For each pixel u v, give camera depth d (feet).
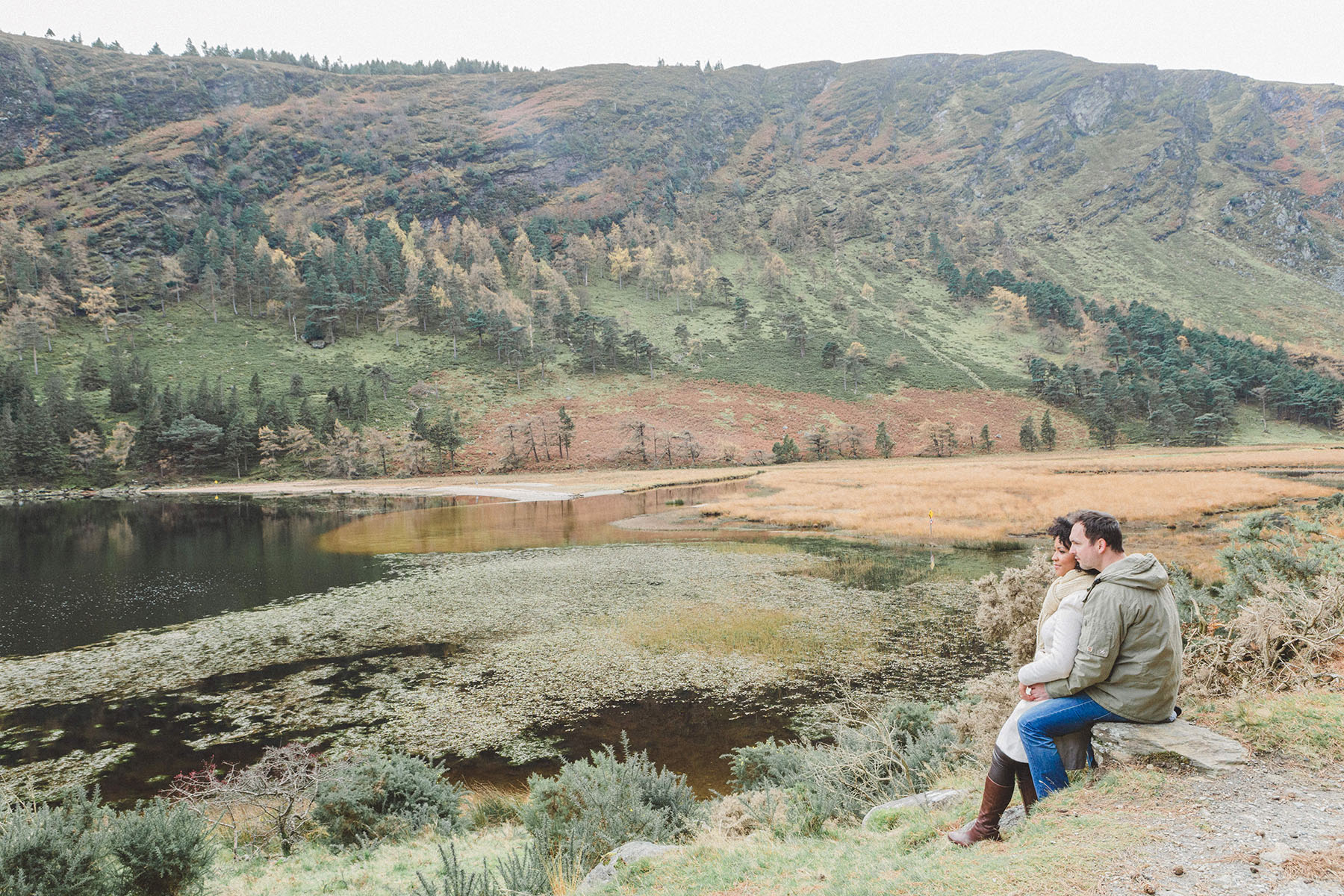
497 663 55.01
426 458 357.20
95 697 50.65
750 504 164.55
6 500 281.74
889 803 18.17
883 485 186.29
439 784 31.12
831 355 497.05
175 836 19.86
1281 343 598.75
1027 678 12.45
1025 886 10.11
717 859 15.60
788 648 55.67
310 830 28.17
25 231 581.94
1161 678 11.79
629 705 44.98
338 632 66.59
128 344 459.73
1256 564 28.17
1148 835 10.85
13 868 17.66
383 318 549.95
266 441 357.20
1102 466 233.76
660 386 469.57
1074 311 617.62
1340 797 11.60
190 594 87.51
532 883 17.08
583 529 141.38
